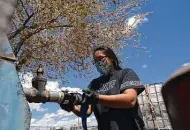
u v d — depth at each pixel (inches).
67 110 83.1
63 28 422.9
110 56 96.2
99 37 426.6
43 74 77.3
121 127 83.6
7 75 60.6
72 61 434.0
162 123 460.4
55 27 405.4
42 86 75.1
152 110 474.3
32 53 412.2
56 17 390.0
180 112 11.6
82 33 420.2
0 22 58.9
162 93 12.8
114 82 89.7
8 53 62.2
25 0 373.7
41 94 74.7
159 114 462.0
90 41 427.5
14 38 375.6
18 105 60.1
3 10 59.3
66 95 79.3
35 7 382.0
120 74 90.0
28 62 408.2
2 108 57.7
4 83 59.6
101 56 95.3
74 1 393.7
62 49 428.5
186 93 11.3
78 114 89.7
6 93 59.4
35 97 74.5
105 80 94.1
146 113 482.9
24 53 405.7
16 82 61.4
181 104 11.5
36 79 75.2
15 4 62.6
